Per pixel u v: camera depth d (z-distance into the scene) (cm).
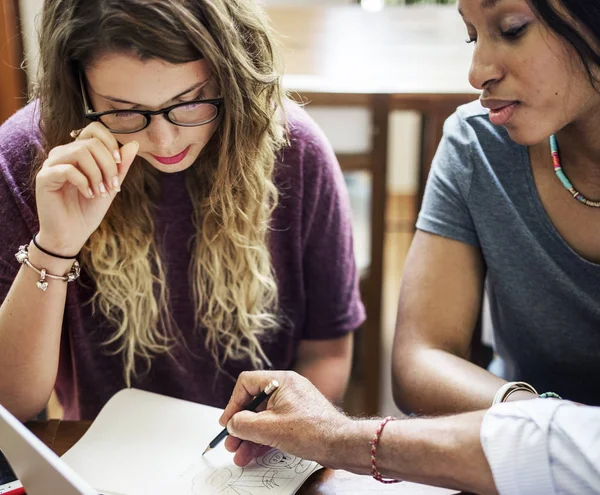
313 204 121
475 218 108
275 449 92
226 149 105
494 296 116
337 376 130
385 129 175
